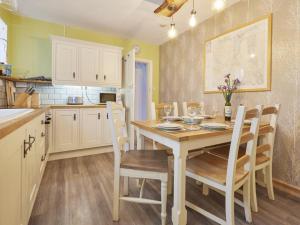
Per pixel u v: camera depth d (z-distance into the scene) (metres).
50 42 3.34
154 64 4.58
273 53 2.20
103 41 3.89
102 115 3.41
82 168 2.62
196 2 2.64
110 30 3.72
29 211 1.29
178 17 3.11
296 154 2.01
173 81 4.11
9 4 2.02
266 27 2.25
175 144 1.31
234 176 1.23
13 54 3.07
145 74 4.89
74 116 3.12
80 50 3.34
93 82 3.48
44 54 3.32
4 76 2.36
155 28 3.60
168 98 4.29
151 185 2.12
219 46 2.91
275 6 2.18
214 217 1.33
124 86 3.99
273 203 1.78
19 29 3.11
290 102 2.05
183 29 3.62
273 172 2.21
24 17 3.14
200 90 3.34
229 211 1.24
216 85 2.98
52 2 2.70
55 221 1.47
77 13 3.03
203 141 1.39
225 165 1.52
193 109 2.30
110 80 3.67
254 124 1.38
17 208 0.96
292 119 2.04
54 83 3.12
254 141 1.41
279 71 2.15
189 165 1.52
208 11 2.90
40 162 1.85
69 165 2.73
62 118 3.01
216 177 1.31
